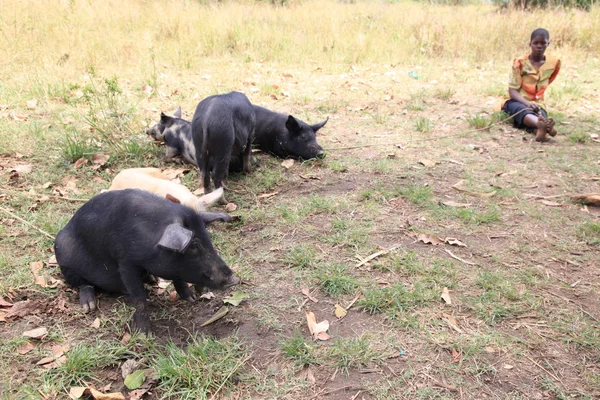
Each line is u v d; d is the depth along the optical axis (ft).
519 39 25.94
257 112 13.14
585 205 10.34
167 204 6.68
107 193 7.03
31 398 5.59
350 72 21.47
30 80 17.16
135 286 6.66
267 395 5.75
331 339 6.59
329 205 10.00
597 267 8.21
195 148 10.33
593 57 25.12
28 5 25.18
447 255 8.48
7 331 6.61
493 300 7.32
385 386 5.84
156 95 17.03
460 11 34.53
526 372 6.08
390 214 9.82
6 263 7.93
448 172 11.86
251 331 6.76
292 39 25.02
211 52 23.17
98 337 6.58
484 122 14.93
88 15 25.58
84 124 13.94
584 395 5.75
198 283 6.63
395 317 6.97
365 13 32.04
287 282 7.76
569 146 13.66
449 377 5.99
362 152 13.12
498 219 9.63
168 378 5.90
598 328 6.80
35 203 9.77
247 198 10.50
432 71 22.03
